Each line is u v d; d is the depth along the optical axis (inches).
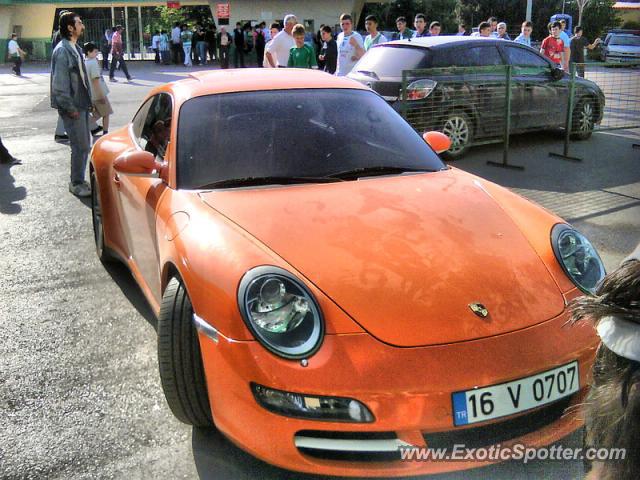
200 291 101.4
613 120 404.5
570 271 109.9
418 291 99.0
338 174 134.6
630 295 44.8
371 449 90.0
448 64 342.3
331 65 534.0
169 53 1181.1
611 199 263.4
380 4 1683.1
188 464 108.3
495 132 350.6
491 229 116.7
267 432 91.2
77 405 126.1
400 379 89.1
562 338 97.5
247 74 164.4
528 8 982.4
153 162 136.9
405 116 314.8
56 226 241.8
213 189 128.0
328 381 88.8
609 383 46.2
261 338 92.4
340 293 97.4
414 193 127.6
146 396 129.0
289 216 115.2
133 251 162.6
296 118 145.8
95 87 373.1
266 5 1240.8
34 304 173.5
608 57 1179.9
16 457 110.3
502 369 91.7
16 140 414.6
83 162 282.4
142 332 157.2
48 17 1306.6
